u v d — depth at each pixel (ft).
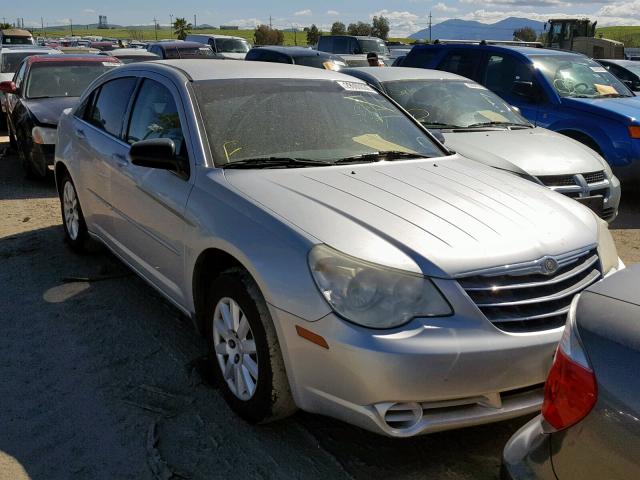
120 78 16.19
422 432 8.70
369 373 8.46
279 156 12.33
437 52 32.58
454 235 9.61
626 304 6.24
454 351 8.50
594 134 26.37
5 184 28.94
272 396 9.68
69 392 11.50
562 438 6.08
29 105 29.07
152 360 12.65
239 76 13.99
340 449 9.95
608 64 49.37
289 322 9.15
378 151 13.14
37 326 14.17
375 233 9.52
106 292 16.06
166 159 11.95
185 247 11.50
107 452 9.82
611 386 5.71
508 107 24.86
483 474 9.41
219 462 9.59
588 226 11.11
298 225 9.69
